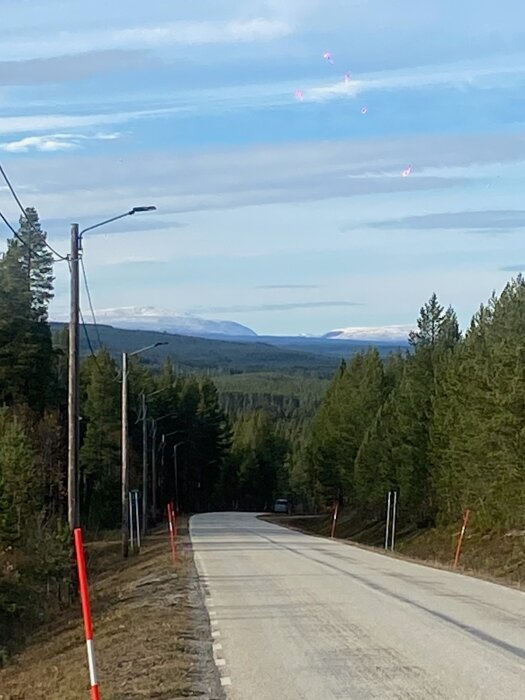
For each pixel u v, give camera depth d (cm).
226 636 1525
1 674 1769
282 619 1708
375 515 7769
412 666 1216
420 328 7162
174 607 1967
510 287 4816
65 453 6419
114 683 1178
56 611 2877
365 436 7550
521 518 4256
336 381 9919
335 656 1305
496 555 4116
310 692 1073
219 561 3309
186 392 12150
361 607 1864
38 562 3216
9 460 3794
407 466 6119
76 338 2475
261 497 14538
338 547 4294
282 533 5834
